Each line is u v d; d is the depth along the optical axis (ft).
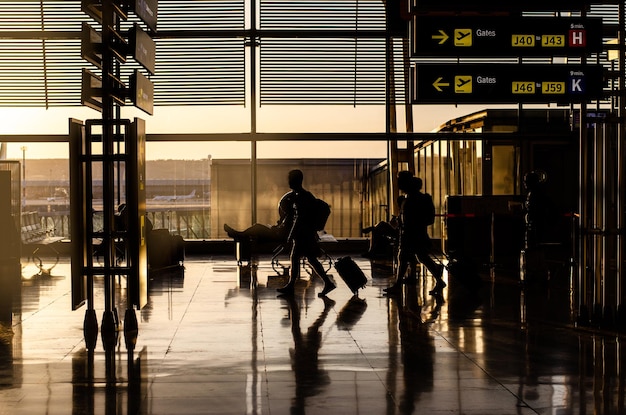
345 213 68.08
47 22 55.11
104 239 27.04
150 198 75.87
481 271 47.91
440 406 17.66
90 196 26.91
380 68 56.08
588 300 34.27
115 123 26.55
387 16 55.36
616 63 48.32
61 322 29.84
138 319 30.27
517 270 48.03
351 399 18.29
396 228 47.85
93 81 25.88
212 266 51.52
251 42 55.42
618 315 28.63
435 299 35.70
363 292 38.42
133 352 23.88
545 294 37.32
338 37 55.52
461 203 52.13
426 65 28.78
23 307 33.88
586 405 17.71
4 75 55.47
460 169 58.08
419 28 28.45
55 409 17.57
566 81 28.73
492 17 28.58
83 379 20.42
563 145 55.98
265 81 55.88
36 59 55.31
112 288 28.25
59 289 40.27
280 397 18.49
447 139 55.93
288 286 37.50
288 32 55.31
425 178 67.92
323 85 56.08
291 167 67.31
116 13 27.48
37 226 57.72
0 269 49.65
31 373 21.12
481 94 28.84
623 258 28.63
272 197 66.69
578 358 22.84
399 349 24.22
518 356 23.13
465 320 29.78
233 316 30.91
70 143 25.90
